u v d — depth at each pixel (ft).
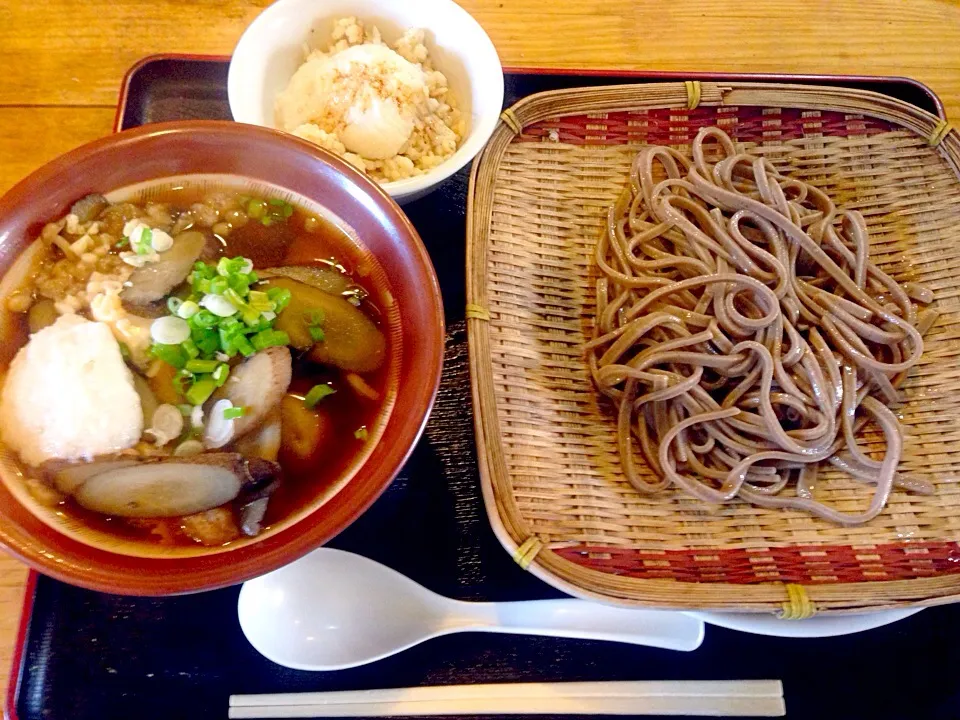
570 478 1.04
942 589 0.97
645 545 1.02
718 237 1.20
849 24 1.42
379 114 1.08
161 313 0.91
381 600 1.00
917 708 1.02
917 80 1.39
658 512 1.06
